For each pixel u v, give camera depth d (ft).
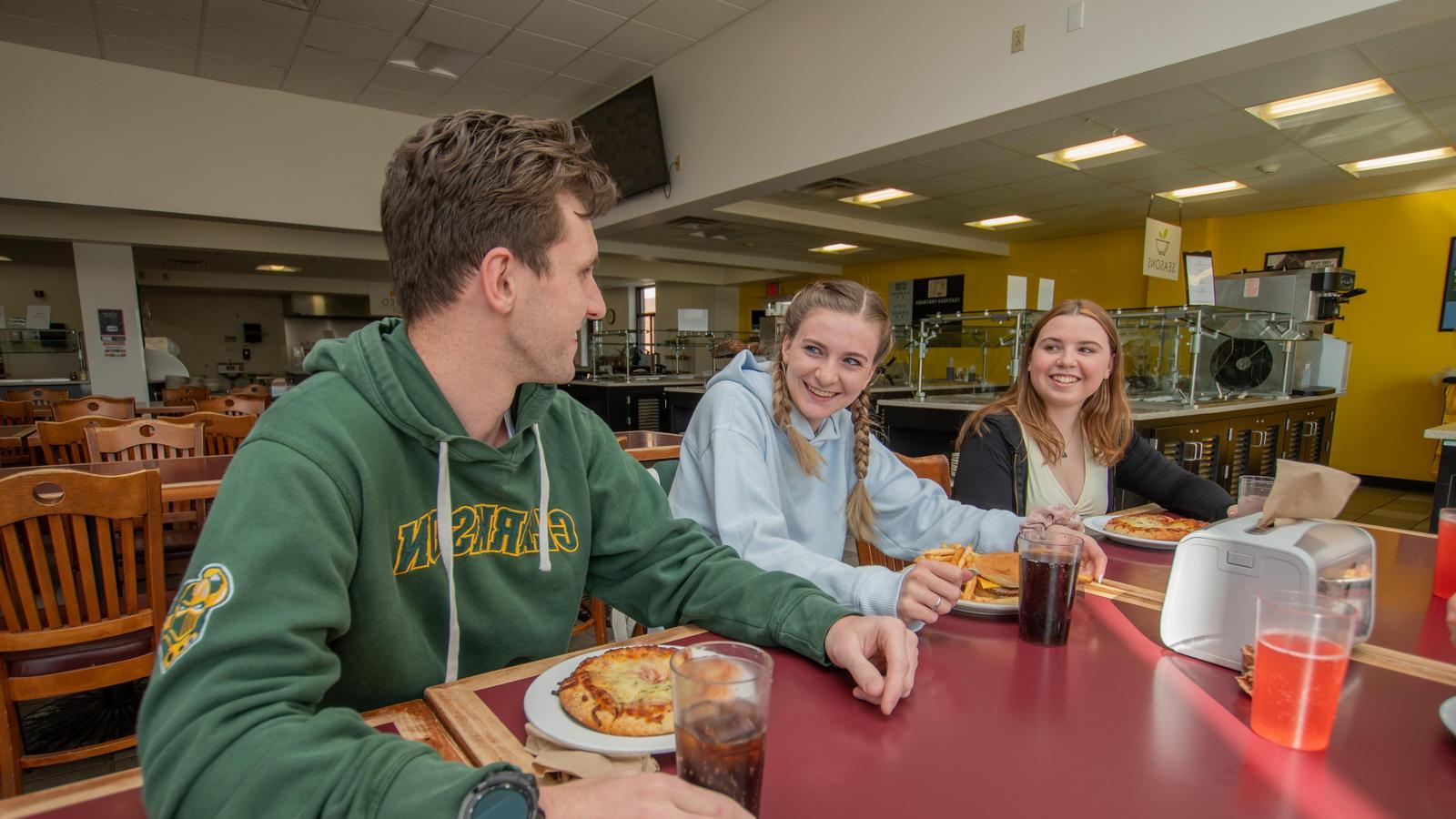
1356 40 8.45
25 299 32.81
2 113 16.01
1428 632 2.87
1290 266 21.39
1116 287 27.09
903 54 12.64
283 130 19.12
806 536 4.26
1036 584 2.61
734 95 16.12
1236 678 2.35
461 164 2.18
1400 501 18.66
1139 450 5.78
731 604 2.67
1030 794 1.67
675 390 21.98
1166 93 13.06
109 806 1.62
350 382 2.27
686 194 17.78
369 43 16.26
